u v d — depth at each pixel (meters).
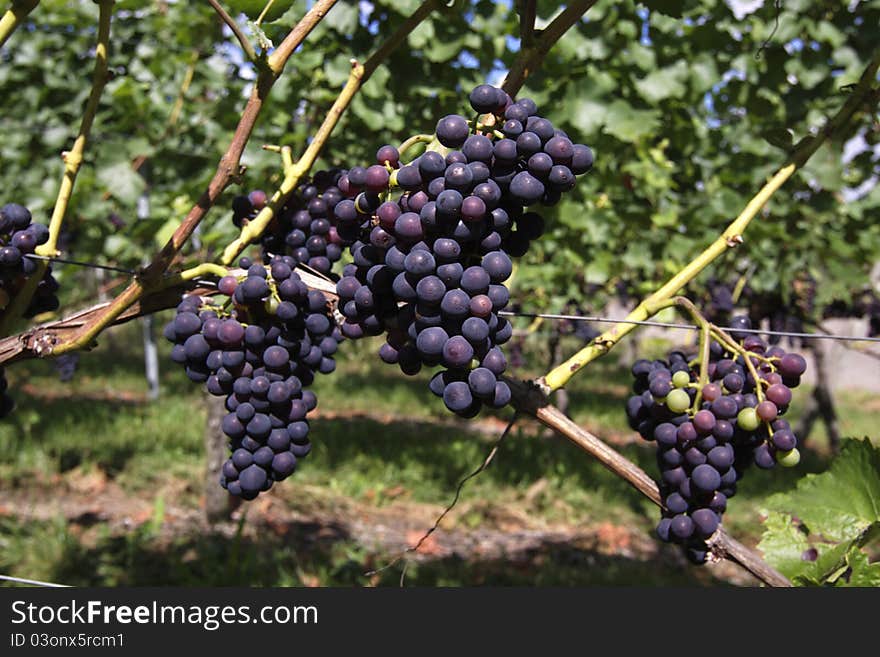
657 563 5.82
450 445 8.91
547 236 5.36
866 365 20.62
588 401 13.03
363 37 3.92
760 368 1.40
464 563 5.54
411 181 1.10
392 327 1.26
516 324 6.86
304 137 4.23
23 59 5.93
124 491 6.68
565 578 5.24
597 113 3.91
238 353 1.36
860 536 1.39
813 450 10.67
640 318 1.37
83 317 1.38
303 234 1.51
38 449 7.18
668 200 5.47
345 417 10.90
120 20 5.97
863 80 1.43
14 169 5.93
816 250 5.41
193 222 1.31
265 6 1.29
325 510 6.60
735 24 4.13
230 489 1.46
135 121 5.20
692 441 1.33
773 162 4.83
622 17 3.98
